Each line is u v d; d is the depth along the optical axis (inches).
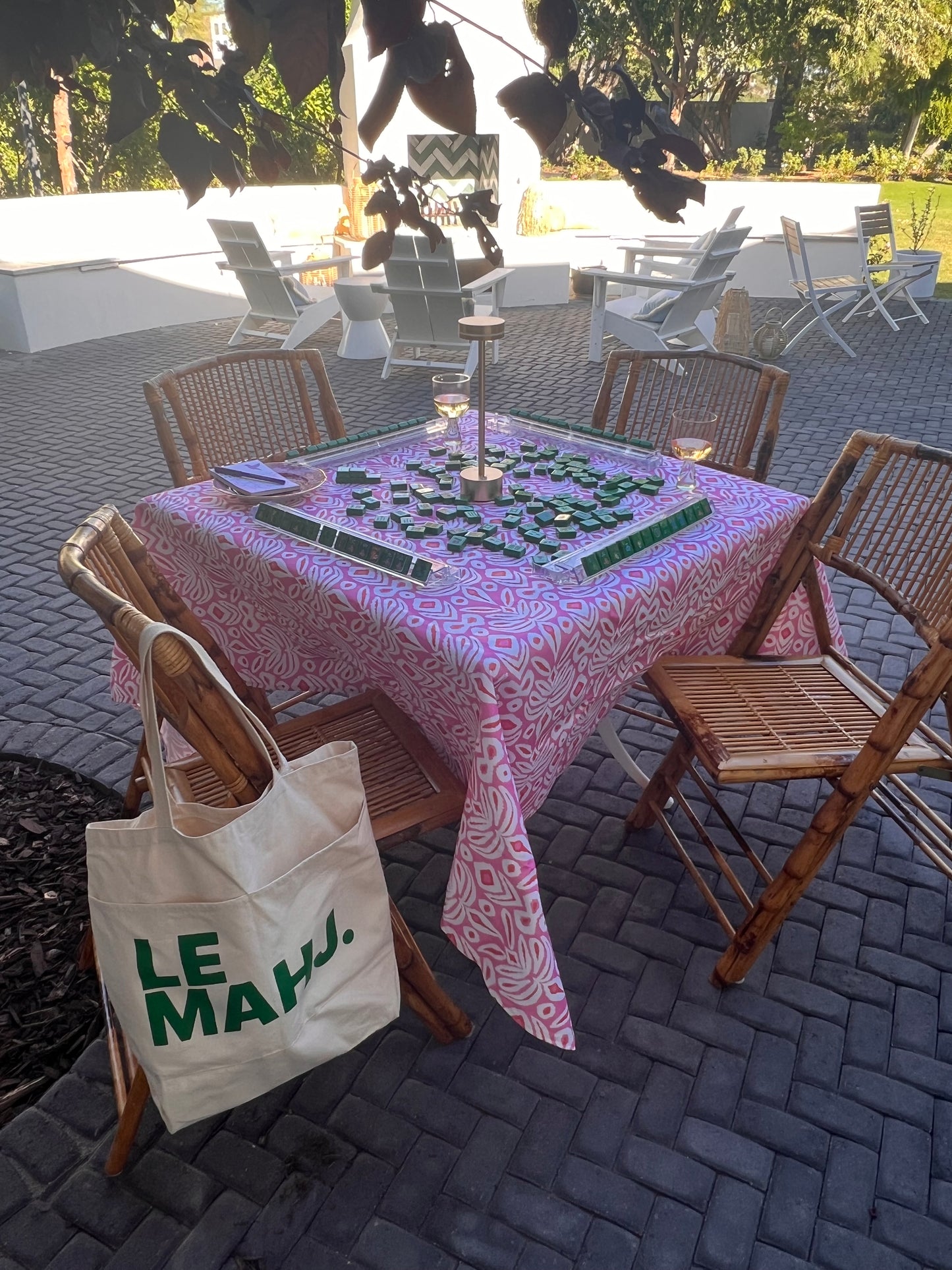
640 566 74.1
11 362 323.6
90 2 36.2
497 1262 64.4
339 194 442.0
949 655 68.7
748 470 113.2
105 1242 65.6
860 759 73.6
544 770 71.9
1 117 392.5
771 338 319.9
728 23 628.4
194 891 52.2
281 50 34.4
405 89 37.0
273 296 311.0
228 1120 73.4
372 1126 73.0
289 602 78.0
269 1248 65.2
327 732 85.8
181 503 86.7
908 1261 64.7
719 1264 64.4
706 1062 78.4
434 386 97.3
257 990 55.3
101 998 82.0
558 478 90.5
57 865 98.1
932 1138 72.7
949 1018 82.7
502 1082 76.6
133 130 38.7
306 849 57.1
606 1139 72.2
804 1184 69.4
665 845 102.5
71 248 366.6
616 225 482.3
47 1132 72.4
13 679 133.4
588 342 339.6
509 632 64.1
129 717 124.1
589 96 37.8
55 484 213.6
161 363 320.5
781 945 89.9
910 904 95.0
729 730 84.2
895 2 581.9
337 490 88.5
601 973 86.8
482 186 428.8
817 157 792.3
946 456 86.3
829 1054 79.2
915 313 388.5
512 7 383.2
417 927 92.0
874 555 90.8
